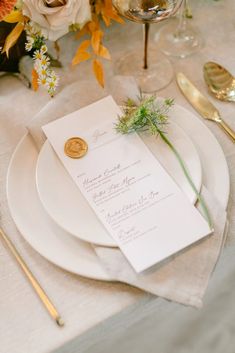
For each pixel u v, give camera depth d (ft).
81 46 2.01
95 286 1.59
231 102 2.05
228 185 1.71
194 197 1.63
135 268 1.51
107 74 2.22
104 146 1.76
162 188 1.66
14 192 1.75
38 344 1.51
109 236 1.58
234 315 2.48
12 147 1.97
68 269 1.57
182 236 1.56
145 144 1.75
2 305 1.59
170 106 1.86
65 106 1.91
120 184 1.69
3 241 1.72
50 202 1.65
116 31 2.34
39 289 1.60
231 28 2.32
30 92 2.13
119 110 1.83
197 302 1.49
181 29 2.31
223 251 1.70
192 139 1.82
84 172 1.72
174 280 1.52
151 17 1.84
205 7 2.39
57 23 1.85
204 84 2.13
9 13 1.79
